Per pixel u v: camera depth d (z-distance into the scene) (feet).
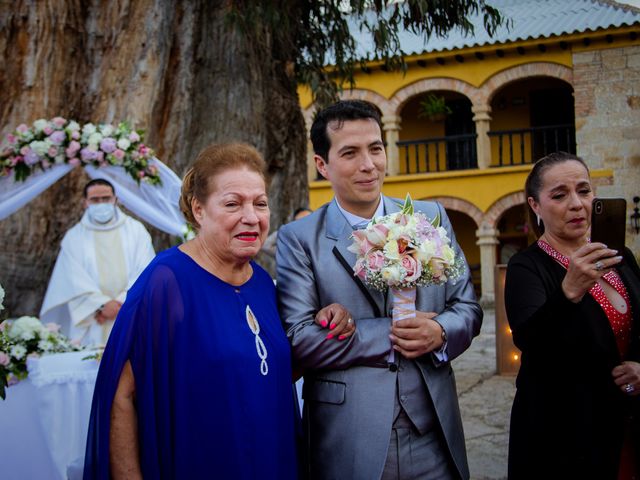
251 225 7.82
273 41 29.58
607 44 62.69
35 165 19.03
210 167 7.97
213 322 7.66
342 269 8.69
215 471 7.29
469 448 17.48
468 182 68.69
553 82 73.51
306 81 31.53
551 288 8.84
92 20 24.71
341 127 8.64
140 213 21.21
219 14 27.12
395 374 8.30
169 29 25.66
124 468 7.31
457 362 31.24
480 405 22.12
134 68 24.81
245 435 7.46
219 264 8.11
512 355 26.91
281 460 7.82
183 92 25.75
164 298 7.60
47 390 14.15
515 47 64.90
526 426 8.63
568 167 8.97
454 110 76.43
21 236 23.56
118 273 20.40
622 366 8.30
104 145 19.30
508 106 75.05
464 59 67.92
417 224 8.13
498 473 15.49
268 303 8.44
